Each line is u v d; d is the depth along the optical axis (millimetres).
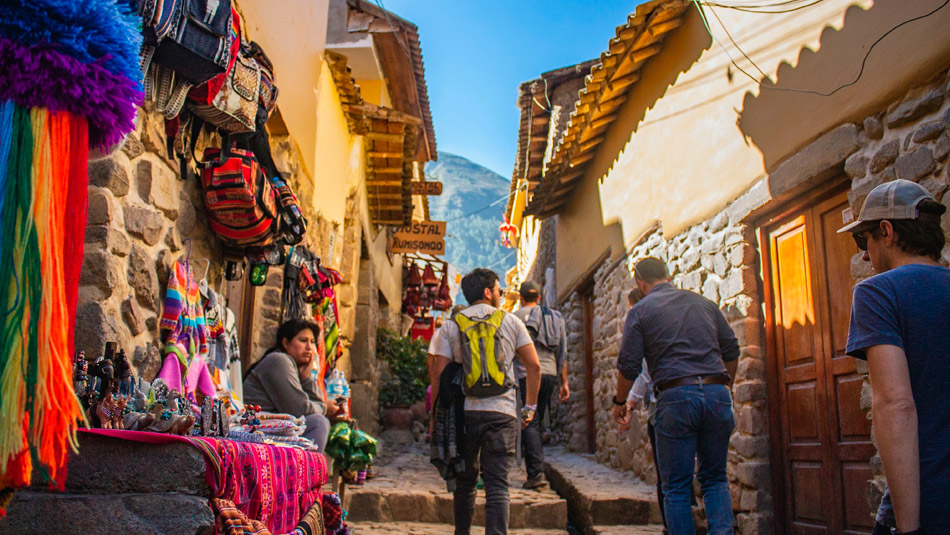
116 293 2557
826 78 3896
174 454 1920
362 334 9422
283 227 3812
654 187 6457
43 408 1442
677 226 5867
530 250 16047
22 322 1432
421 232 11641
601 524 5230
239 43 3096
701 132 5445
